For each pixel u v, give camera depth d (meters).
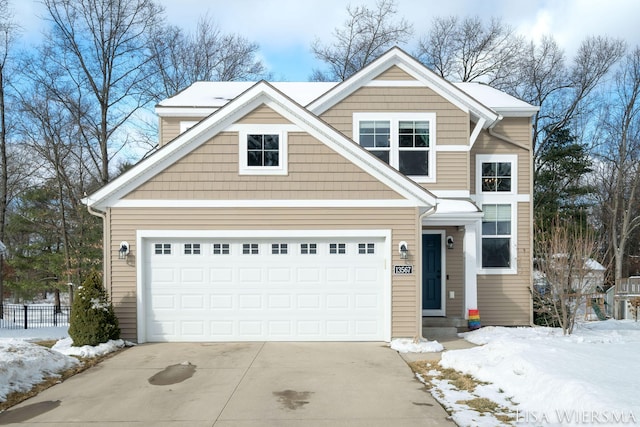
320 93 15.02
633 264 34.16
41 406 6.40
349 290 10.60
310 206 10.52
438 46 32.31
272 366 8.37
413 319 10.42
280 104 10.47
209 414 6.02
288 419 5.81
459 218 11.63
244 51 31.05
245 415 5.96
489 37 31.33
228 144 10.52
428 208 10.52
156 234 10.41
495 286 13.50
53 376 7.79
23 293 30.64
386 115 12.81
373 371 8.03
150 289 10.51
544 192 29.23
